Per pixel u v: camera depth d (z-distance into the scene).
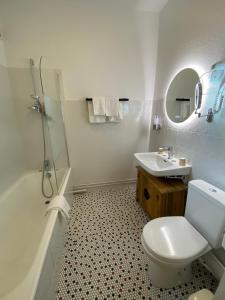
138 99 2.41
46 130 2.17
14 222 1.67
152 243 1.12
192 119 1.57
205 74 1.36
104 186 2.69
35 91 2.04
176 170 1.59
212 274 1.32
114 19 2.03
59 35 1.95
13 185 1.89
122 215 2.04
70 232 1.77
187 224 1.31
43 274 0.91
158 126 2.22
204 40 1.37
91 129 2.39
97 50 2.09
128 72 2.26
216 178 1.32
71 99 2.20
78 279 1.28
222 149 1.24
